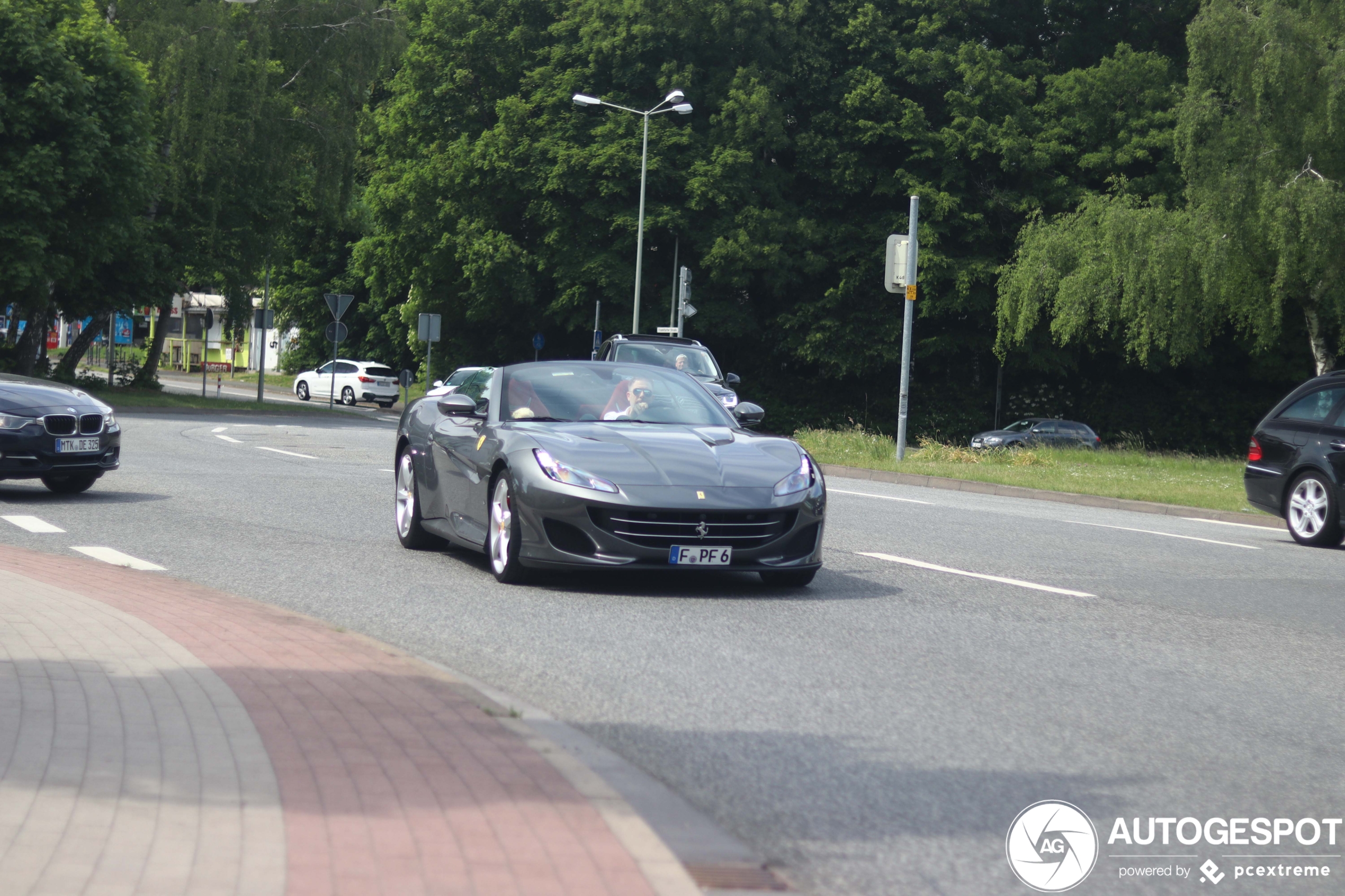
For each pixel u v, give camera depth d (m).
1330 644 7.89
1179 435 50.78
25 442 13.64
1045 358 46.88
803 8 45.22
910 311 26.44
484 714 5.09
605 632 7.43
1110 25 48.19
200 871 3.36
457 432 10.11
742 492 8.70
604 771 4.46
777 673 6.46
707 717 5.57
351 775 4.21
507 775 4.26
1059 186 44.53
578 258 45.72
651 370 10.53
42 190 35.44
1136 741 5.43
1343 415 14.38
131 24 42.31
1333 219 34.41
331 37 45.53
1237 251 35.50
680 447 9.08
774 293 45.66
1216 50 35.91
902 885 3.74
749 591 9.08
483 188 47.28
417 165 48.66
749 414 10.54
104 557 9.95
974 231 44.62
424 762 4.37
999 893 3.72
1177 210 39.25
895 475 23.53
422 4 51.28
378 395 57.84
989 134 44.22
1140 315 36.31
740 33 44.66
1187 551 12.85
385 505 14.28
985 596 9.23
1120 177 42.81
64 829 3.64
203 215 43.91
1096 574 10.76
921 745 5.23
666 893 3.31
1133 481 23.58
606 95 45.84
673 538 8.55
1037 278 38.84
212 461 19.73
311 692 5.35
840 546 12.00
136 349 76.19
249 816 3.78
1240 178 35.25
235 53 41.59
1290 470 14.70
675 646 7.08
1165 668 6.94
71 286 38.06
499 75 48.81
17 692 5.23
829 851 3.99
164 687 5.38
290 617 7.31
